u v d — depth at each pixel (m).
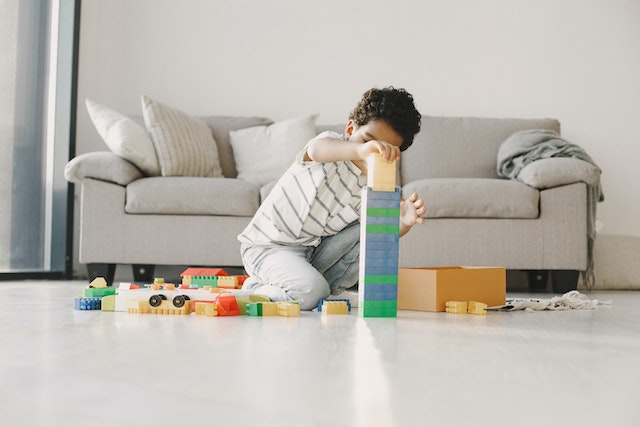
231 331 1.40
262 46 4.51
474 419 0.71
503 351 1.19
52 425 0.66
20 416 0.70
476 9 4.46
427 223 3.40
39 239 4.00
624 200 4.39
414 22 4.47
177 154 3.60
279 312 1.79
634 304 2.62
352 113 1.95
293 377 0.91
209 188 3.41
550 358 1.12
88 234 3.46
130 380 0.87
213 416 0.70
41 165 4.01
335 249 2.12
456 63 4.46
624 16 4.41
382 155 1.73
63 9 4.13
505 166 3.81
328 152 1.84
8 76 3.76
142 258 3.45
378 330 1.47
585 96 4.42
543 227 3.40
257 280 2.14
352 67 4.49
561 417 0.72
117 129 3.47
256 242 2.10
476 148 4.07
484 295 2.14
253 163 3.94
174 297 1.78
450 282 2.03
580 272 3.79
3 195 3.74
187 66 4.50
